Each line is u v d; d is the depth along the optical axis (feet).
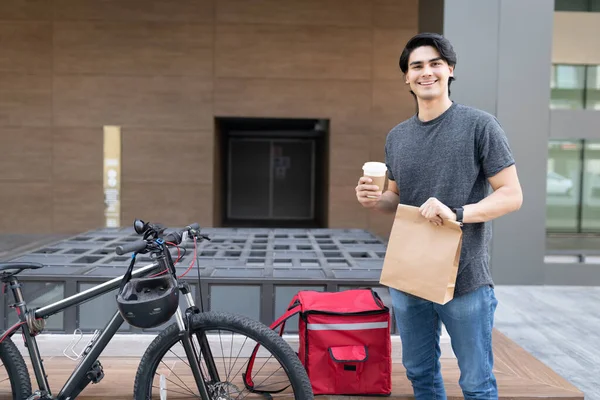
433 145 6.79
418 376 7.52
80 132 28.68
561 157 22.27
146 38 28.45
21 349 10.71
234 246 15.42
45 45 28.19
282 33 28.81
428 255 6.55
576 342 13.75
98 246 14.79
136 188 29.07
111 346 10.87
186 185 29.17
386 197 7.57
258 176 38.86
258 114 29.07
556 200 22.48
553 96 21.81
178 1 28.37
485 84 19.89
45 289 11.09
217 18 28.55
